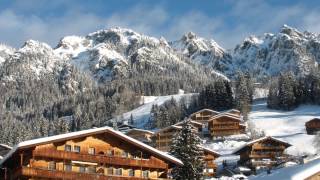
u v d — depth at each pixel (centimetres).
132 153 7462
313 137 15762
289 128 19012
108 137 7375
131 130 19212
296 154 13862
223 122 18325
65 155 6994
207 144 16875
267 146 13125
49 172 6838
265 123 19912
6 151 10375
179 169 8288
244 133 18325
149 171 7500
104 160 7212
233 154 13825
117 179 7188
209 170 12138
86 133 7125
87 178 7031
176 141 8500
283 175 7388
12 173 7150
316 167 7119
